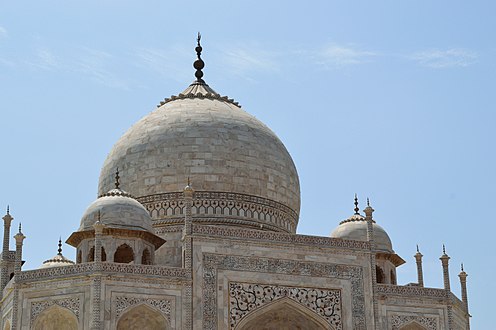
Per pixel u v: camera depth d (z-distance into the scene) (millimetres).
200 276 107000
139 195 127562
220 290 107312
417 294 114875
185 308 105125
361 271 113500
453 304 116688
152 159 128250
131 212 115250
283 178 132125
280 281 109875
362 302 112250
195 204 125562
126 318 104000
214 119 131250
